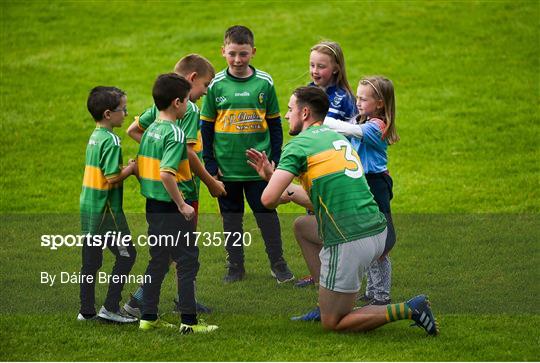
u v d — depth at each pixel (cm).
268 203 1784
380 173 1978
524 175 3189
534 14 4919
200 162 1959
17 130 3638
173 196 1780
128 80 4247
